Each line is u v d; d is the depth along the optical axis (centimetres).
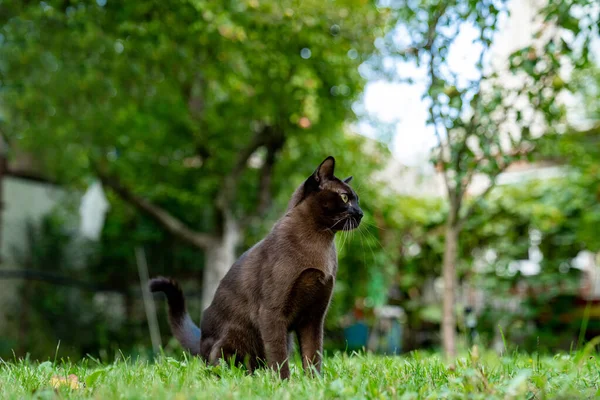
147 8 732
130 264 1128
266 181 927
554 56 562
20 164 1128
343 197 348
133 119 919
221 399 249
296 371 347
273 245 336
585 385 296
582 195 920
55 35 792
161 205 1102
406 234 996
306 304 338
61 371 360
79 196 1139
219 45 759
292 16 727
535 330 971
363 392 257
